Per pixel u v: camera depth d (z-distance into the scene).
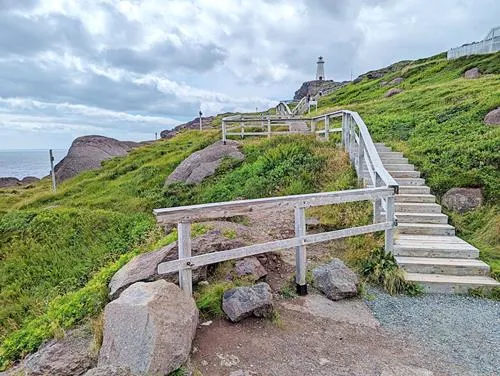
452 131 11.65
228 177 12.38
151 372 3.05
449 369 3.61
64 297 6.32
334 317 4.55
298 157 11.47
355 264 5.96
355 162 9.77
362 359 3.74
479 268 5.64
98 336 3.86
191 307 3.83
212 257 4.30
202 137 24.19
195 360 3.54
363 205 7.66
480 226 7.36
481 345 4.05
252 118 15.83
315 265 5.95
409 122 13.95
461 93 16.84
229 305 4.25
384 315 4.68
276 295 4.99
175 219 4.00
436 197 8.34
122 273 5.18
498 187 8.02
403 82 32.75
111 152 32.38
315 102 30.44
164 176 16.11
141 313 3.38
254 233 6.58
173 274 4.65
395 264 5.74
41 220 12.22
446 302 5.11
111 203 14.57
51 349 4.12
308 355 3.75
